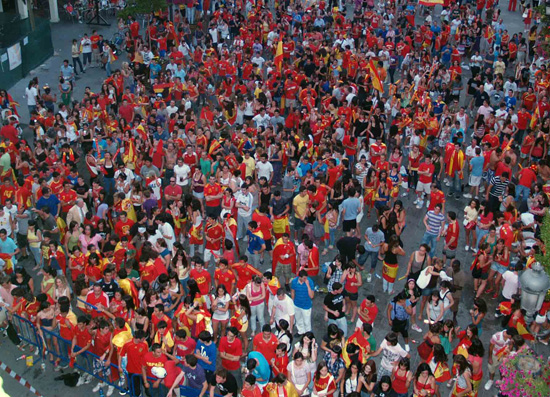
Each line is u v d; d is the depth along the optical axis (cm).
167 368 1226
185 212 1770
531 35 3447
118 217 1659
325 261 1778
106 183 1967
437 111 2430
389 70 3145
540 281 1170
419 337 1497
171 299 1410
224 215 1656
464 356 1243
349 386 1191
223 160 1883
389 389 1166
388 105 2509
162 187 2055
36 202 1769
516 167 2312
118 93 2639
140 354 1262
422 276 1473
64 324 1370
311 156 2109
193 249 1750
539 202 1805
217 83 2873
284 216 1739
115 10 3984
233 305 1422
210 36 3384
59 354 1412
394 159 1970
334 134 2214
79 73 3117
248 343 1466
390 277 1582
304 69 2947
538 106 2417
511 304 1435
